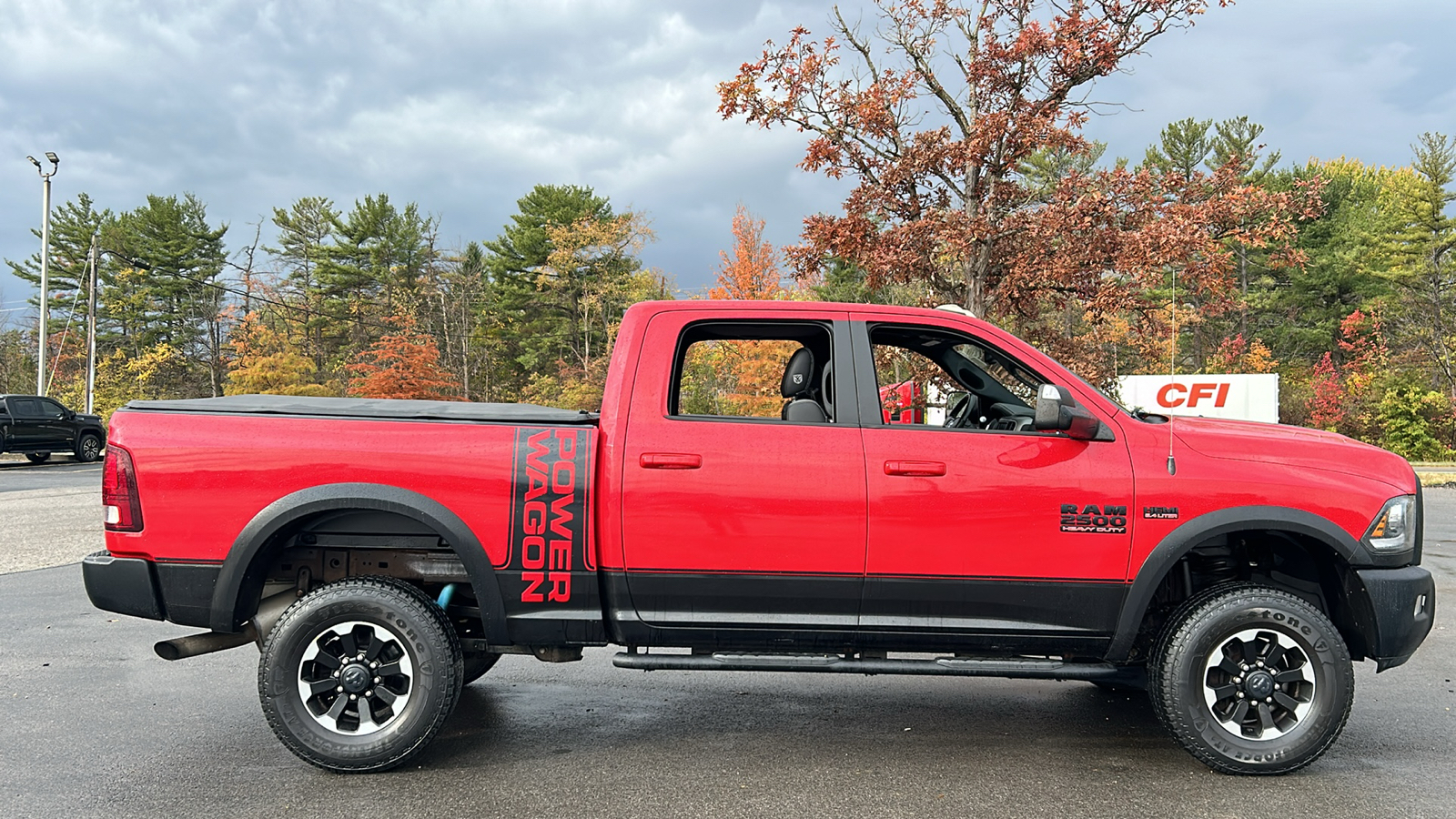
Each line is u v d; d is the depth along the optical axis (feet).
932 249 39.37
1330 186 134.10
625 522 12.50
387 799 11.61
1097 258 36.83
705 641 12.80
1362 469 12.87
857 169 40.96
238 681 17.35
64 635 21.02
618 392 12.94
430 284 176.55
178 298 182.09
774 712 15.58
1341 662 12.34
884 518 12.46
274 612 13.53
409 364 129.29
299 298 188.85
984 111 39.47
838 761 13.12
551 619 12.74
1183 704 12.51
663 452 12.55
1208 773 12.70
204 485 12.42
